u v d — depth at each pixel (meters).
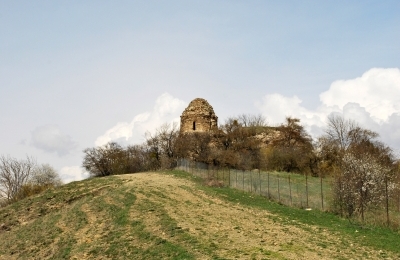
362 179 31.89
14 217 37.53
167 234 22.77
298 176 56.59
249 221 26.48
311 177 57.25
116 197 37.31
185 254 18.38
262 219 27.39
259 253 17.92
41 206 40.28
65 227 29.94
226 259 17.02
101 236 25.38
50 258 23.28
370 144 65.31
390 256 19.03
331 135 73.69
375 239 22.45
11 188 63.09
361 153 51.50
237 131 74.06
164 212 29.31
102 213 32.09
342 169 40.75
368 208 30.94
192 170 53.81
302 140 75.31
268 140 75.19
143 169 73.31
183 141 68.69
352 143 68.12
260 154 69.00
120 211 31.11
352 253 19.14
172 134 73.56
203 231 22.86
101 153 74.94
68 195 43.22
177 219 26.53
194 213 28.97
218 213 29.19
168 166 67.50
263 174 55.03
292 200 35.22
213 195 37.25
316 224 26.36
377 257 18.69
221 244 19.84
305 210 31.09
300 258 17.39
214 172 52.41
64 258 22.48
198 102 77.88
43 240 27.50
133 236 23.67
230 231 23.00
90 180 51.25
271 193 38.84
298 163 66.94
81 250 23.09
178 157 67.81
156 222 26.16
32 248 26.31
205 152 66.25
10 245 28.17
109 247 22.44
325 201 34.72
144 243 21.88
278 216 28.70
